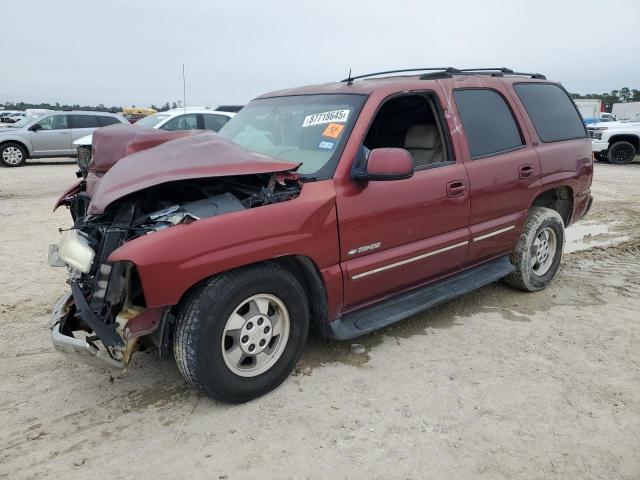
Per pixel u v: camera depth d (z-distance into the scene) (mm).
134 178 3066
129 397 3291
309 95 4207
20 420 3053
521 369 3652
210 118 13469
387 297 3920
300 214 3197
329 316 3535
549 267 5207
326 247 3346
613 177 14008
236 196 3396
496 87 4699
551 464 2717
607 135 17344
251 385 3176
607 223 8445
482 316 4562
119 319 2873
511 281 5098
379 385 3428
